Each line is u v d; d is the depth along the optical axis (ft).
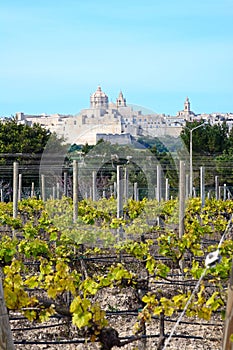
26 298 54.80
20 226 117.50
